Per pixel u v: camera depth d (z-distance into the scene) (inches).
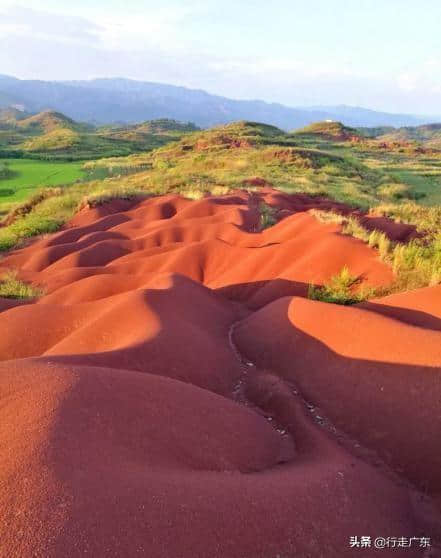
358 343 291.1
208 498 166.9
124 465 178.4
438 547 183.2
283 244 570.9
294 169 1889.8
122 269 672.4
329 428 256.4
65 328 401.1
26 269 812.6
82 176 2284.7
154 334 313.7
